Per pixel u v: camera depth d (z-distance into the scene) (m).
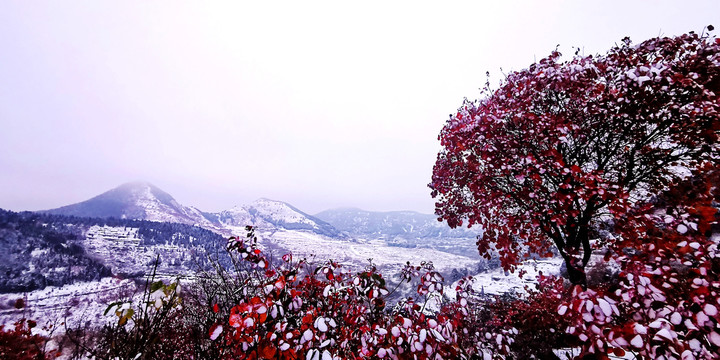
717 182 5.24
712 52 6.03
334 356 3.22
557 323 6.70
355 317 4.46
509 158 6.91
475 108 8.50
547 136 6.70
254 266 4.58
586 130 7.02
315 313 4.24
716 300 2.69
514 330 4.38
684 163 6.48
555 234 7.65
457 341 3.95
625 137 6.93
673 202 5.68
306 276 5.25
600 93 6.60
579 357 2.78
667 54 6.59
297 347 3.37
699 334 2.49
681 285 3.44
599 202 6.42
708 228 4.18
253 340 3.39
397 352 3.37
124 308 3.75
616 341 2.56
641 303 3.19
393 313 4.87
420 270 4.83
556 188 7.18
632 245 4.92
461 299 4.23
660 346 2.48
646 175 6.96
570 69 6.71
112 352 3.72
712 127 5.48
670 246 3.87
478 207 8.84
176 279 4.31
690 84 5.50
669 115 6.25
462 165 8.86
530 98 7.09
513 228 7.66
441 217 10.30
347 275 5.00
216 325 3.41
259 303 3.43
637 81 5.50
